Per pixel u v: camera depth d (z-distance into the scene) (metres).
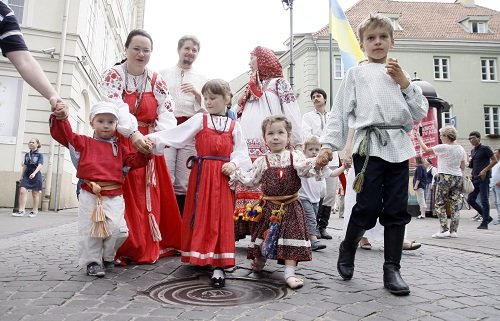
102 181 3.49
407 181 3.28
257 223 3.77
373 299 2.94
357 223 3.35
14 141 13.49
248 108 4.76
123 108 3.71
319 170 3.41
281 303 2.84
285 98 4.62
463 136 30.38
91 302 2.78
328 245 5.71
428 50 30.58
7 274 3.53
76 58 14.22
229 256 3.39
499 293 3.21
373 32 3.45
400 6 34.06
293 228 3.40
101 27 19.45
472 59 30.95
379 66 3.45
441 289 3.28
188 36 5.21
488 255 5.07
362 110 3.33
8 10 2.72
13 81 13.56
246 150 3.83
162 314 2.58
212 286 3.32
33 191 11.09
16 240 5.77
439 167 7.20
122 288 3.15
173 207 4.36
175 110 5.12
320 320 2.50
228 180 3.65
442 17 33.53
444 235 7.05
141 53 4.00
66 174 14.54
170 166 4.87
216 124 3.75
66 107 2.91
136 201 3.96
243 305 2.80
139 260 3.93
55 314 2.52
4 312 2.54
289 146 4.52
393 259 3.21
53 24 14.13
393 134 3.25
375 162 3.24
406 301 2.91
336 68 29.70
